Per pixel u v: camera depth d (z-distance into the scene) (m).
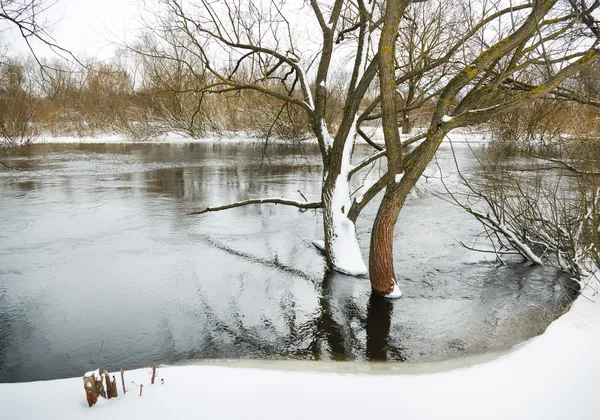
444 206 11.73
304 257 8.04
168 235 9.22
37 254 8.00
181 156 22.33
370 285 6.80
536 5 4.68
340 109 22.77
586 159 6.61
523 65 5.37
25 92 25.47
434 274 7.18
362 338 5.20
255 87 7.86
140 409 3.06
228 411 3.06
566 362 3.85
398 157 5.80
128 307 6.00
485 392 3.41
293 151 25.02
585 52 5.23
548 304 6.02
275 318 5.73
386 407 3.18
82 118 32.09
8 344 5.05
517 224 7.95
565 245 6.98
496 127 13.72
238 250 8.38
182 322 5.61
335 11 7.75
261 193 13.36
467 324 5.50
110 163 19.36
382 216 6.09
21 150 24.17
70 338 5.20
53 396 3.30
